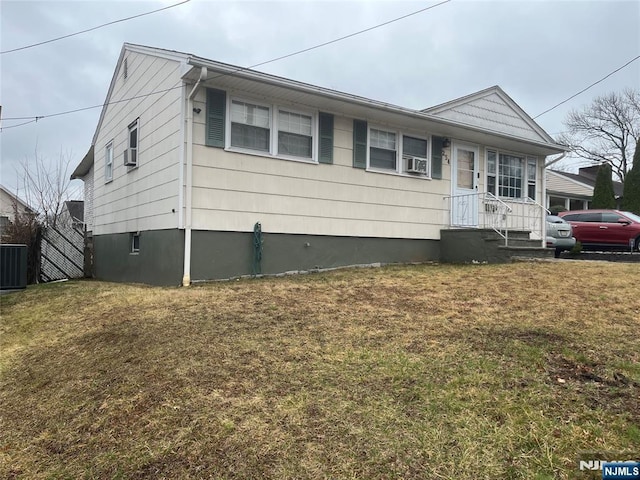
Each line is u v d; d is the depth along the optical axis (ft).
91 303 22.02
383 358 12.17
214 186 25.50
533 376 10.62
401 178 33.22
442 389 10.17
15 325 20.21
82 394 11.64
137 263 31.91
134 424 9.77
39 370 14.06
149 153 29.99
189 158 24.61
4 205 72.38
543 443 8.00
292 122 28.40
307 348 13.14
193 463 8.21
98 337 15.97
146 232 30.25
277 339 13.98
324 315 16.62
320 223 29.45
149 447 8.86
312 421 9.16
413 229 33.81
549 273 24.06
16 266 30.53
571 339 13.19
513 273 24.38
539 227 40.45
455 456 7.82
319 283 23.16
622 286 20.34
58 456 9.20
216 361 12.38
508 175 39.81
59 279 41.14
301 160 28.53
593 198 75.51
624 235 43.70
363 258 31.40
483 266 28.58
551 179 85.92
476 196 37.19
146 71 30.81
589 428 8.38
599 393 9.70
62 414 10.84
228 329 15.10
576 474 7.23
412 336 13.97
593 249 45.83
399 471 7.54
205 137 25.20
